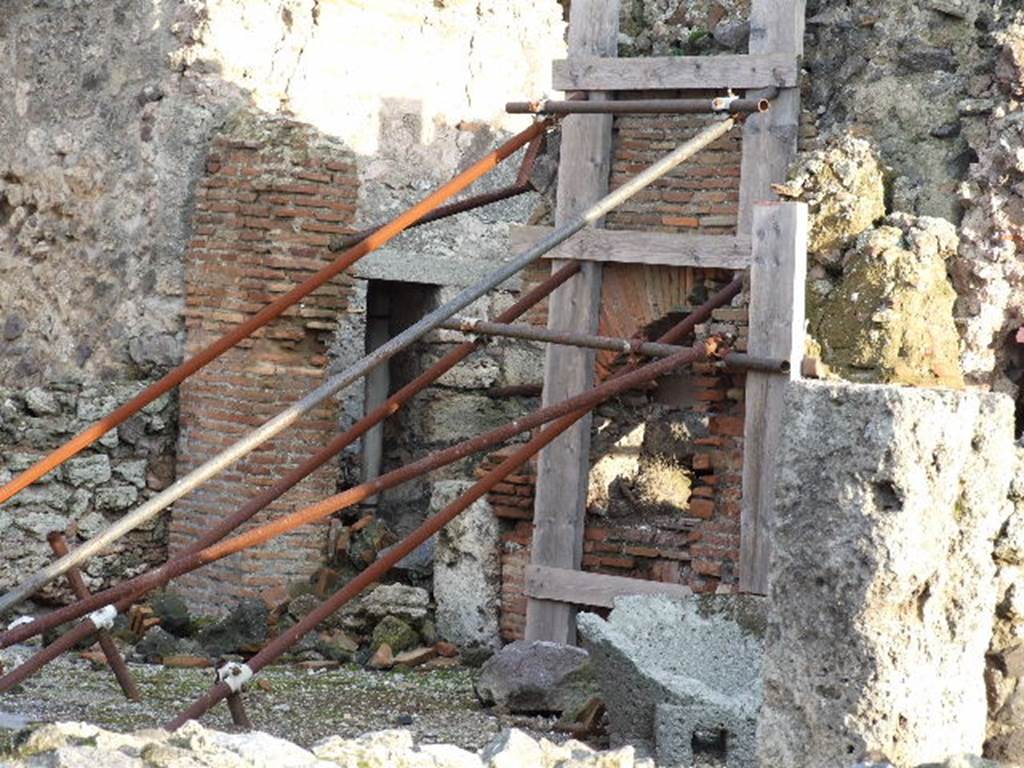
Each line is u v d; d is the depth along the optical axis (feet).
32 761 25.05
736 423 54.75
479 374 71.05
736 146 56.34
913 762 32.68
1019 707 35.65
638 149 57.93
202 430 64.03
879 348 51.06
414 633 59.88
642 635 46.78
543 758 28.35
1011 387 53.31
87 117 68.74
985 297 51.83
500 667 50.83
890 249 51.75
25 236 70.54
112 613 47.57
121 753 25.20
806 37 56.18
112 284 67.15
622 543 57.21
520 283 73.15
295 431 63.46
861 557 32.58
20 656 56.13
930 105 53.83
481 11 74.59
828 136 54.54
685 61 56.34
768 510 52.90
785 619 33.35
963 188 52.49
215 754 25.76
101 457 63.77
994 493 33.37
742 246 55.26
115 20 68.08
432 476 69.51
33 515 62.54
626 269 57.62
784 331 51.47
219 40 66.59
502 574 59.67
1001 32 52.70
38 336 69.62
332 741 27.20
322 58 69.87
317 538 63.46
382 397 72.18
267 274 63.41
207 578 63.00
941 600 33.09
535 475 59.06
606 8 57.72
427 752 27.45
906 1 54.70
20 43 71.20
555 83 57.98
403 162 72.69
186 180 65.72
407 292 73.31
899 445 32.42
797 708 33.17
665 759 43.29
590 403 50.49
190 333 65.16
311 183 64.03
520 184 57.62
